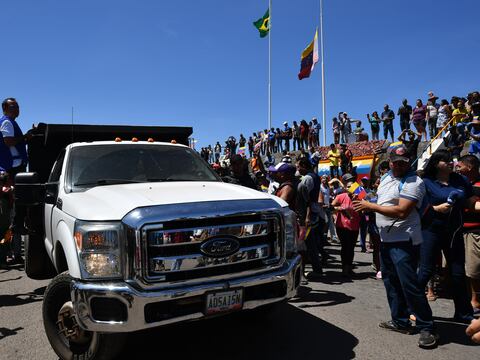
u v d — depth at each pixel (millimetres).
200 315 3057
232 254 3191
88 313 2902
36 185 4125
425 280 4297
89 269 2986
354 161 16234
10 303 5207
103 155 4547
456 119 13195
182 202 3195
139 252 2908
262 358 3537
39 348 3777
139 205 3090
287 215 3641
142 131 6121
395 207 3854
